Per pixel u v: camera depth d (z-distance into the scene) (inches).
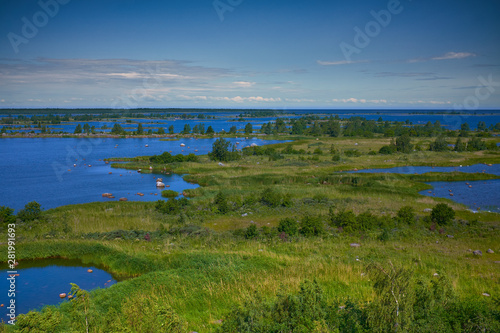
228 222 1405.0
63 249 1042.1
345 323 484.7
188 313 621.0
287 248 1040.2
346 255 933.8
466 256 973.2
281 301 522.0
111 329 471.2
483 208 1713.8
